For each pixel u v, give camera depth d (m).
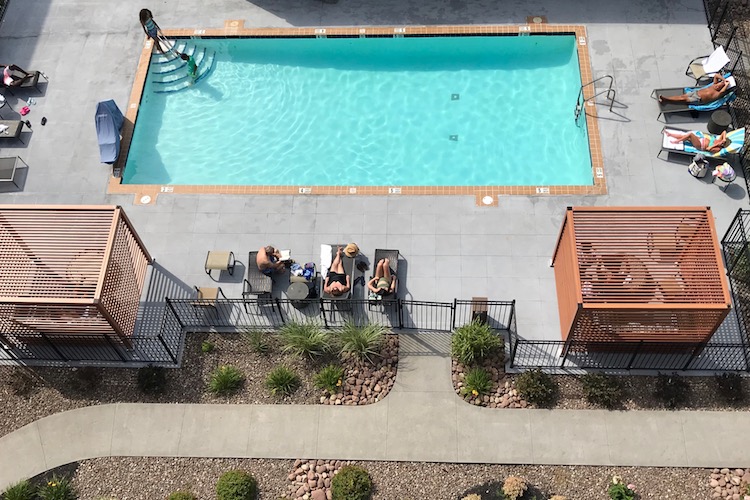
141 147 23.77
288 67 25.27
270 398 18.59
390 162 23.02
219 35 25.09
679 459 17.25
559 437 17.66
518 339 19.02
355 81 24.84
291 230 21.17
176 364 19.16
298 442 17.97
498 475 17.31
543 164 22.66
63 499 17.27
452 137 23.38
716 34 23.70
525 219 20.95
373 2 25.48
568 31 24.30
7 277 17.64
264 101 24.59
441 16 24.91
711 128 21.70
